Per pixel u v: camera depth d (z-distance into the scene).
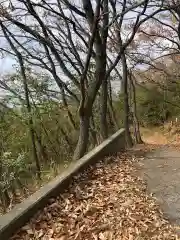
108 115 22.31
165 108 28.97
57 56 11.11
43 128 17.16
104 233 4.92
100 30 10.41
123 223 5.28
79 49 15.22
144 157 10.38
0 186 12.08
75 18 13.79
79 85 10.48
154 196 6.63
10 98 14.57
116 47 16.14
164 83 26.00
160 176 8.03
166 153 11.12
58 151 18.73
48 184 6.18
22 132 14.66
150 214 5.66
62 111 17.22
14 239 4.61
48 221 5.20
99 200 6.19
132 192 6.77
